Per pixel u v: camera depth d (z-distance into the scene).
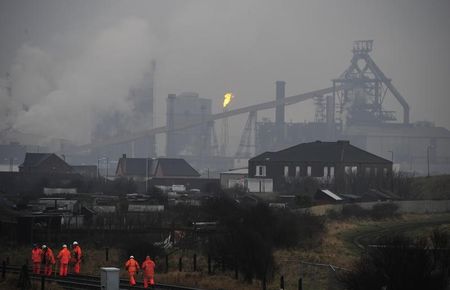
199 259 113.62
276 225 129.62
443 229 152.50
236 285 90.69
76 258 93.19
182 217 153.12
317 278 101.62
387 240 92.94
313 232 141.62
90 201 195.88
